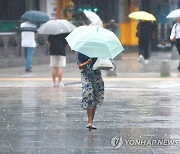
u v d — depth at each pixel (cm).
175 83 4562
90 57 2630
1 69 5853
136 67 5972
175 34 5450
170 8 8594
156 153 2239
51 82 4700
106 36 2652
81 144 2403
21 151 2278
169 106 3412
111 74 5081
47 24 4262
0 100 3703
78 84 4553
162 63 5044
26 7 7488
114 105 3459
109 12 8344
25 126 2805
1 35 5981
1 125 2834
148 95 3891
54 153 2244
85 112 3209
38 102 3600
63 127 2780
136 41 8588
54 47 4334
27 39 5503
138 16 6241
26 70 5572
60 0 7744
